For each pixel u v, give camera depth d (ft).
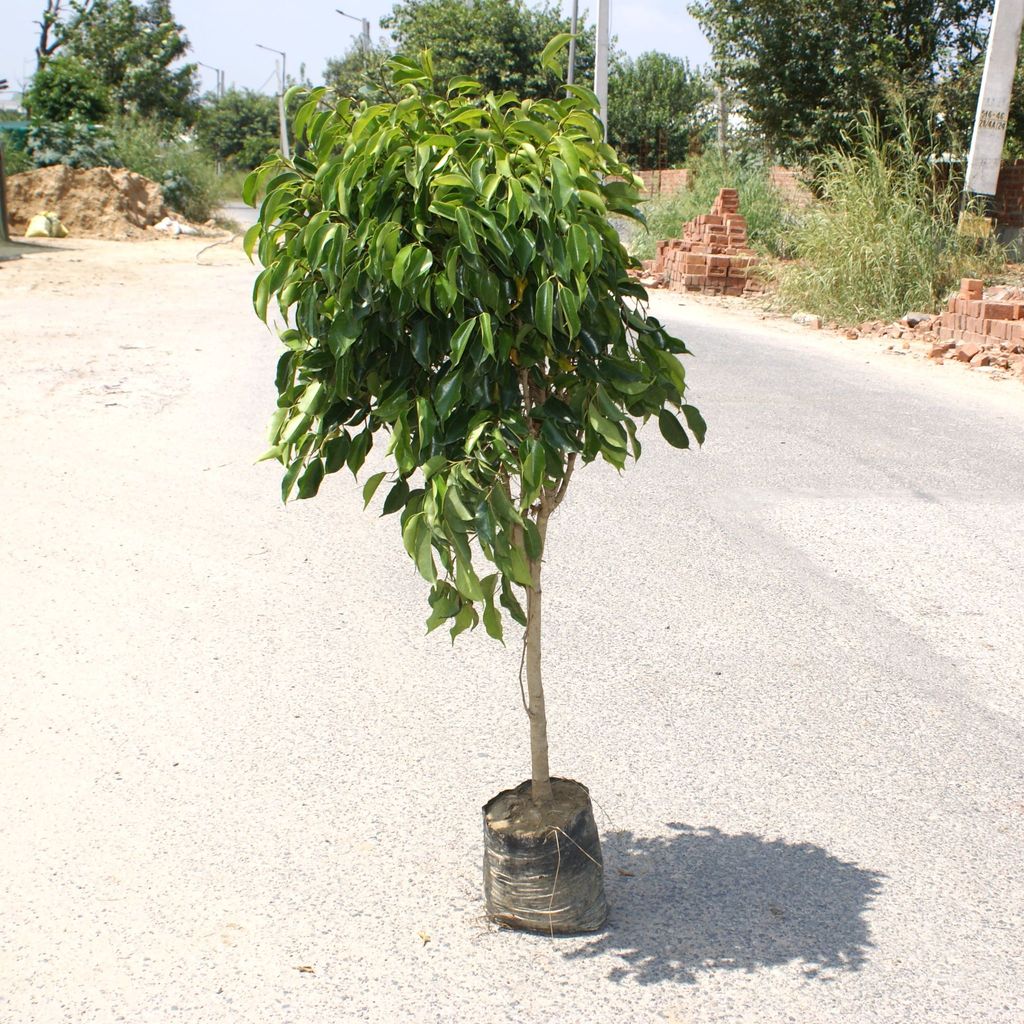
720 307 54.90
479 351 8.25
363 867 11.03
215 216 114.21
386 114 8.34
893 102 66.69
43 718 14.07
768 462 25.63
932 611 17.51
